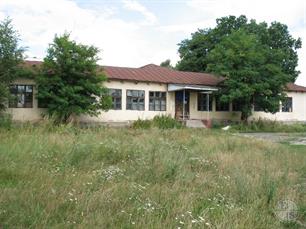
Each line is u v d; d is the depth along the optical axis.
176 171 9.46
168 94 35.53
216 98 38.47
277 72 36.25
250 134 31.16
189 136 19.58
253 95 36.34
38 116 27.95
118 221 5.88
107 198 6.80
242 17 52.12
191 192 7.88
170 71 39.50
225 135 22.78
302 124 42.38
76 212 6.04
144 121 30.88
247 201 7.47
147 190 7.66
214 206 6.87
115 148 12.14
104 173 8.90
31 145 11.53
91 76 27.39
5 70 24.52
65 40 26.55
